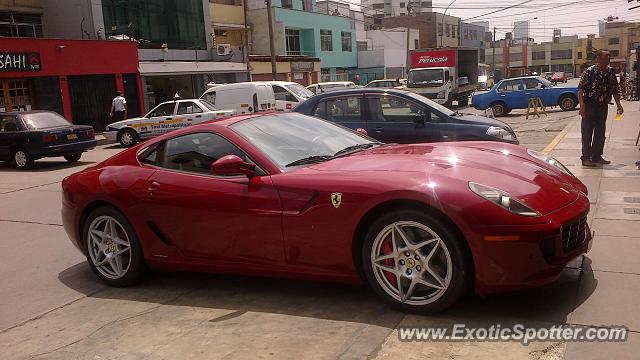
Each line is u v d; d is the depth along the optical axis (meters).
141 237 4.54
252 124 4.56
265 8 43.50
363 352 3.16
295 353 3.23
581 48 108.06
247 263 4.09
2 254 6.07
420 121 7.53
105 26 25.95
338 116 8.03
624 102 23.58
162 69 26.95
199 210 4.20
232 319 3.83
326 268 3.79
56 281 5.06
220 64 31.38
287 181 3.88
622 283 3.85
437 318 3.50
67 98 22.55
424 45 72.94
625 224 5.24
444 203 3.29
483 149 4.40
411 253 3.49
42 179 11.80
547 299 3.67
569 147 10.38
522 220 3.24
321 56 50.25
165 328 3.79
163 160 4.58
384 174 3.64
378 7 98.00
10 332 3.98
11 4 24.66
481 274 3.29
